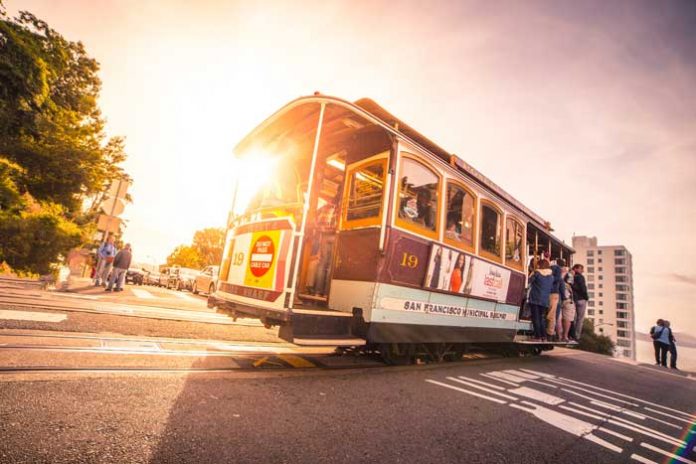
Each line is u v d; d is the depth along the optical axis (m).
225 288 5.19
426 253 5.34
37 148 10.15
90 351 3.66
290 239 4.21
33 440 1.94
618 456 2.95
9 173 9.93
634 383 6.90
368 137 5.59
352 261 5.11
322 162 6.25
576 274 9.93
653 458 3.01
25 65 7.47
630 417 4.20
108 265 11.32
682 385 7.68
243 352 4.84
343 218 5.52
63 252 10.45
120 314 5.91
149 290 14.12
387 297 4.78
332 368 4.70
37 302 5.78
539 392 4.87
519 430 3.22
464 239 6.16
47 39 8.77
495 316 7.07
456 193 6.04
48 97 8.58
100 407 2.46
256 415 2.74
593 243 128.25
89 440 2.03
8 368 2.85
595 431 3.48
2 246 9.41
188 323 6.29
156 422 2.37
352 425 2.82
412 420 3.12
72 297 7.25
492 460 2.53
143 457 1.94
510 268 7.51
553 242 10.08
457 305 6.02
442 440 2.77
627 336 114.38
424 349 5.84
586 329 36.69
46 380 2.76
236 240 5.25
